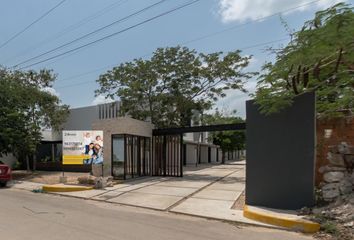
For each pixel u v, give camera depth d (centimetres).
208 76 2681
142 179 2328
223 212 1201
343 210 998
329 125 1198
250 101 1259
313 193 1118
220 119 5388
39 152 3662
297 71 1144
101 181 1873
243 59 2675
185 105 2733
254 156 1235
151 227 956
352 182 1114
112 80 2828
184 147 4847
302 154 1144
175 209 1270
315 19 1060
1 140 2514
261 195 1209
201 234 888
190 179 2342
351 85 1208
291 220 978
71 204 1385
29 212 1152
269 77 1212
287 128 1177
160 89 2770
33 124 2717
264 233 923
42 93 3089
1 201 1421
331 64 1154
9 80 2712
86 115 3909
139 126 2466
